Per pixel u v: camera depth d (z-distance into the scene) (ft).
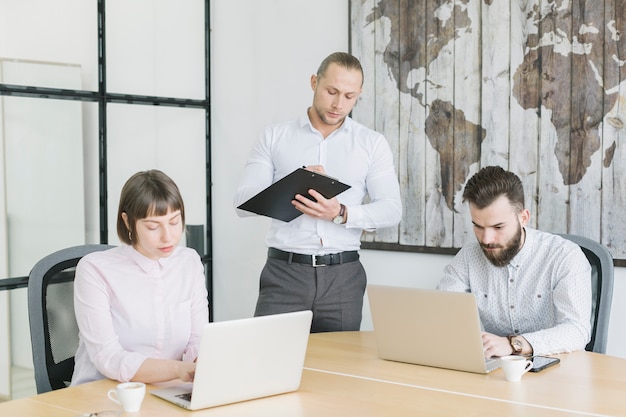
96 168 13.21
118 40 13.44
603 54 10.27
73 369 7.74
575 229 10.64
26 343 12.48
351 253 10.18
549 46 10.71
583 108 10.48
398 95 12.16
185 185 14.57
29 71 12.35
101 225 13.26
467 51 11.43
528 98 10.94
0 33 12.01
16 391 12.43
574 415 5.81
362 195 10.33
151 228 6.95
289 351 6.37
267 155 10.40
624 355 10.38
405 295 7.32
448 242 11.73
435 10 11.70
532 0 10.82
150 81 13.96
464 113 11.51
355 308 10.23
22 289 12.43
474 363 7.04
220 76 14.66
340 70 9.55
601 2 10.24
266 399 6.34
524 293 8.54
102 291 7.13
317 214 9.34
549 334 7.73
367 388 6.63
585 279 8.18
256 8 14.02
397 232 12.29
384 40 12.26
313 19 13.24
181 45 14.40
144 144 13.91
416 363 7.45
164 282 7.47
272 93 13.89
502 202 8.05
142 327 7.29
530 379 6.84
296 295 10.07
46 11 12.51
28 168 12.41
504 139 11.18
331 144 10.18
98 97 13.10
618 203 10.26
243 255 14.46
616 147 10.24
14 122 12.22
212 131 14.85
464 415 5.85
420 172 11.99
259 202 8.96
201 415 5.91
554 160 10.77
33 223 12.52
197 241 14.79
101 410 6.03
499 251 8.27
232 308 14.70
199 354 5.85
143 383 6.69
